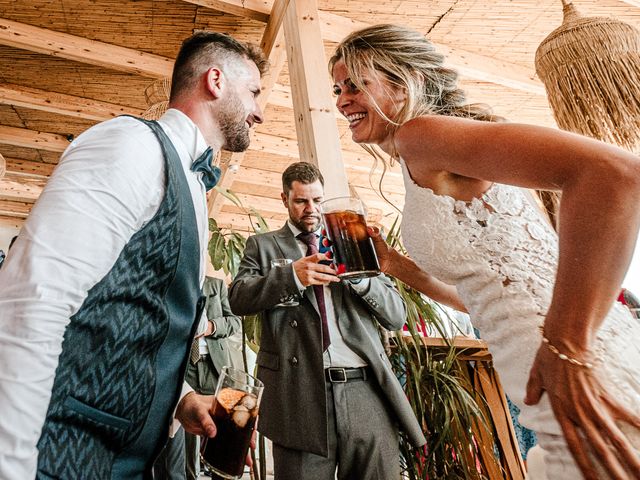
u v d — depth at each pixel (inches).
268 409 61.1
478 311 32.8
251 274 71.2
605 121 65.2
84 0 169.0
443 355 92.4
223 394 38.9
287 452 58.6
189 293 35.9
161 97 127.6
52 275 26.6
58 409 27.2
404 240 36.5
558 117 70.1
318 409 58.2
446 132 29.9
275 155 286.4
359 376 62.1
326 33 165.3
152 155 33.5
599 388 24.0
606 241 23.3
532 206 33.5
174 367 35.5
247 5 161.6
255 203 336.8
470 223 31.8
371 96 39.6
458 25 178.5
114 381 30.1
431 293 50.4
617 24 67.3
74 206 28.4
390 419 61.8
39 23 180.4
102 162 30.4
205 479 90.3
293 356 62.0
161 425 34.5
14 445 23.9
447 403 77.3
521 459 91.2
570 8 72.9
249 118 47.8
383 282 70.2
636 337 28.0
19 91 220.2
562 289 24.8
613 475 22.6
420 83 38.1
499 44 189.9
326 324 62.9
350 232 45.3
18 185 297.4
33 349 25.1
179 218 34.2
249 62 47.9
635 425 23.4
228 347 112.6
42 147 263.1
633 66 65.4
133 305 31.5
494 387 98.5
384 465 58.4
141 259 31.8
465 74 191.6
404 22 176.1
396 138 33.9
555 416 24.9
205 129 44.1
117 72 215.5
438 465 77.3
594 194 23.5
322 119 103.3
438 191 32.9
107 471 30.1
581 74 67.0
